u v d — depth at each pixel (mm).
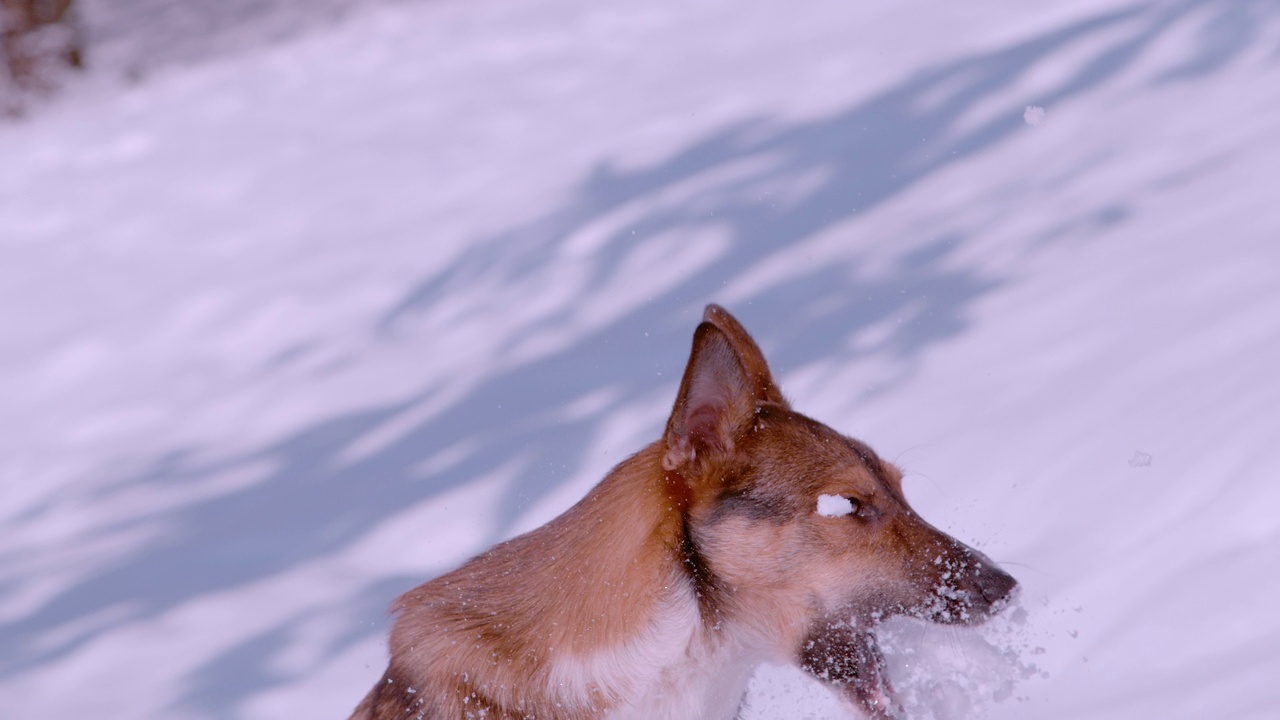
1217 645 5488
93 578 10586
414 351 13047
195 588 9859
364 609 8922
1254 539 6055
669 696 4582
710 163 14672
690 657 4574
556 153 16781
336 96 22047
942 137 13289
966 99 13859
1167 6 13844
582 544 4664
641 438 9844
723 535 4543
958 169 12461
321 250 16234
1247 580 5770
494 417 10938
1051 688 5664
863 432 8664
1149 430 7281
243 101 22984
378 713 4727
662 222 13617
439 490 10102
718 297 11680
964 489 7531
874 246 11547
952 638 4820
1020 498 7234
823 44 17312
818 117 14930
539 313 12789
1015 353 8969
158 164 20844
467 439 10773
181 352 14898
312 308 14797
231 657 8805
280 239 17062
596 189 15078
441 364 12500
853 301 10711
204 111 22938
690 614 4551
